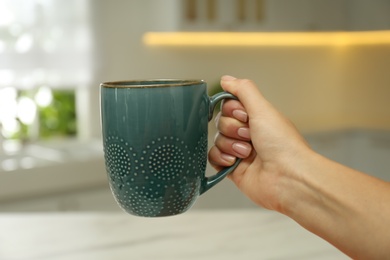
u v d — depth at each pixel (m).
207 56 3.32
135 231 1.12
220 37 3.36
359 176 0.76
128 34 2.98
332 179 0.76
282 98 3.73
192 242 1.04
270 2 3.26
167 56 3.15
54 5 2.62
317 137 3.43
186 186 0.71
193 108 0.69
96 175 2.36
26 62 2.58
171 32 2.91
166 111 0.67
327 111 3.99
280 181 0.82
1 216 1.24
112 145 0.70
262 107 0.80
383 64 3.78
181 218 1.21
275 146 0.81
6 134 2.76
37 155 2.58
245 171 0.88
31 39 2.58
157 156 0.69
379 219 0.71
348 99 4.03
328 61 3.97
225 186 2.87
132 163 0.69
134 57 3.01
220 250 0.99
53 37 2.64
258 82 3.59
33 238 1.08
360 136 3.55
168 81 0.74
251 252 0.98
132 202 0.72
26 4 2.56
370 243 0.71
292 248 1.00
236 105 0.79
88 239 1.07
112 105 0.69
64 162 2.27
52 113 2.93
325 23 3.56
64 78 2.68
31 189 2.19
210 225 1.15
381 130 3.43
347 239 0.74
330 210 0.76
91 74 2.76
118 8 2.93
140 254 0.98
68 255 0.98
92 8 2.73
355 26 3.63
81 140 2.88
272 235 1.08
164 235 1.09
